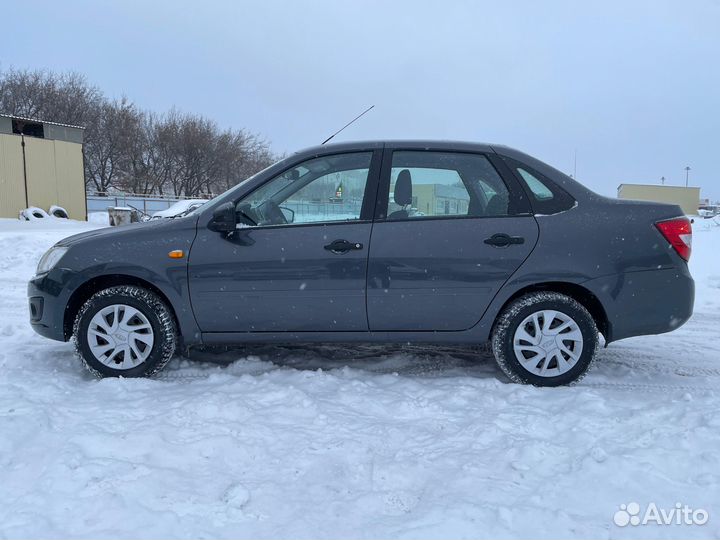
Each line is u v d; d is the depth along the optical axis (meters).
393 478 2.69
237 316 4.00
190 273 3.96
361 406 3.56
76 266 4.00
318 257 3.91
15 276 9.12
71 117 39.56
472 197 4.02
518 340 3.95
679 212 4.05
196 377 4.21
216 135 49.19
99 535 2.20
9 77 38.50
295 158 4.12
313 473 2.73
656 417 3.29
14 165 23.62
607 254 3.88
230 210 3.88
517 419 3.32
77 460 2.72
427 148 4.09
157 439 2.97
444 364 4.61
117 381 3.88
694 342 5.39
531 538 2.21
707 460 2.72
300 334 4.04
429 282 3.91
